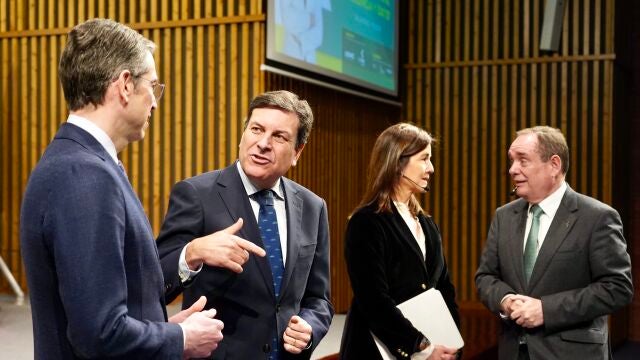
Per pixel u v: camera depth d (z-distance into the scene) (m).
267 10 5.70
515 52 7.57
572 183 7.35
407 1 8.01
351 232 2.69
